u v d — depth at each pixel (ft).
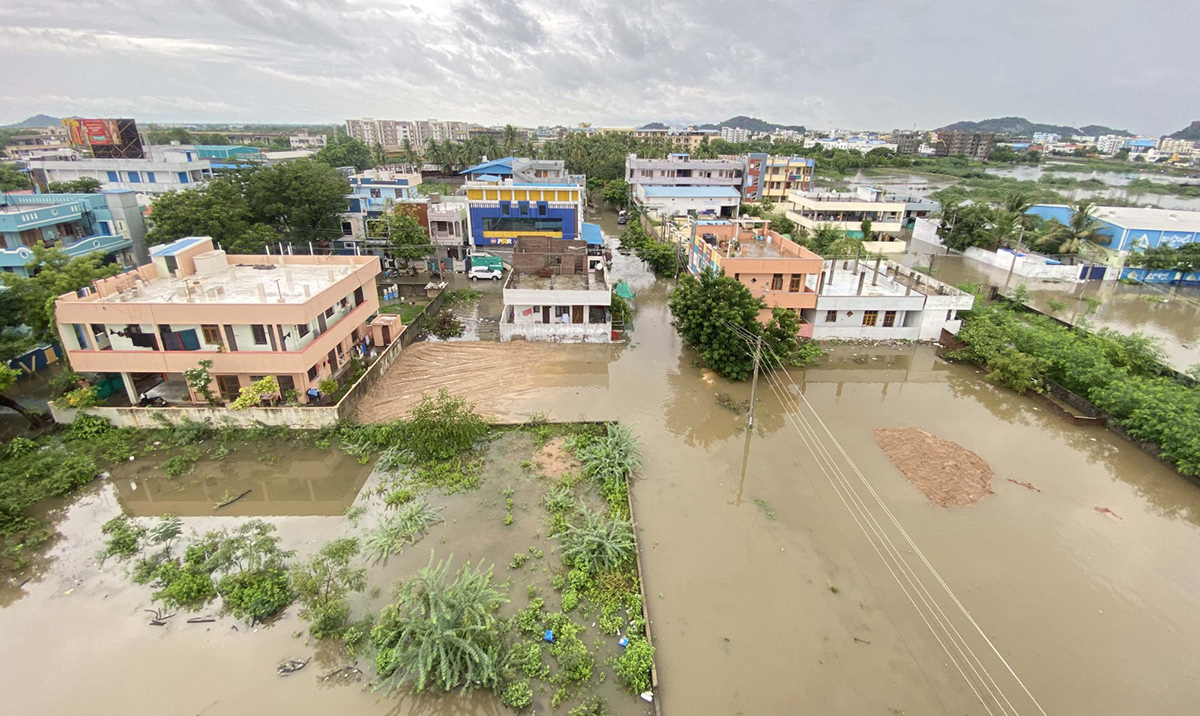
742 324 118.11
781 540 75.31
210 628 60.34
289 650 58.08
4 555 69.46
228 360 94.58
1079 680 56.90
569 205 201.98
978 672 57.52
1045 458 94.53
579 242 166.91
